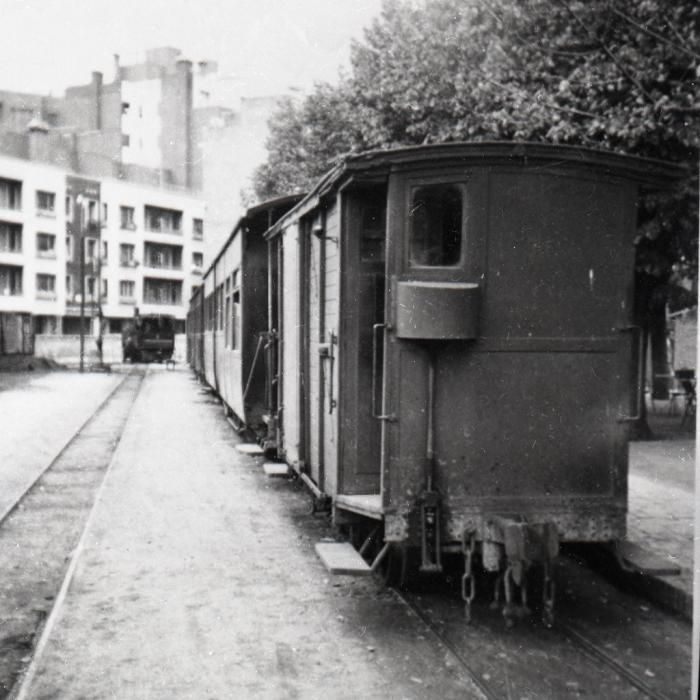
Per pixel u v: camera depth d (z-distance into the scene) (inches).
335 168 258.1
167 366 1961.1
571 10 425.7
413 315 235.6
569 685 199.2
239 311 573.3
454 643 226.2
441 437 240.4
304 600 264.8
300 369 350.6
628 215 248.1
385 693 196.2
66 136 2679.6
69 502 425.7
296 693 196.7
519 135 475.5
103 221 2645.2
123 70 2851.9
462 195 241.0
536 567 288.7
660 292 617.6
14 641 235.5
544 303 243.0
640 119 426.3
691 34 396.2
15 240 2372.0
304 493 439.5
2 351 1750.7
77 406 954.1
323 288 305.3
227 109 2832.2
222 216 2362.2
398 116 609.9
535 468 242.4
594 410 245.1
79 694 197.0
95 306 2541.8
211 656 219.5
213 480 478.9
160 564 306.5
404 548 264.2
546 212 243.0
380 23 684.1
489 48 509.4
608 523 244.5
